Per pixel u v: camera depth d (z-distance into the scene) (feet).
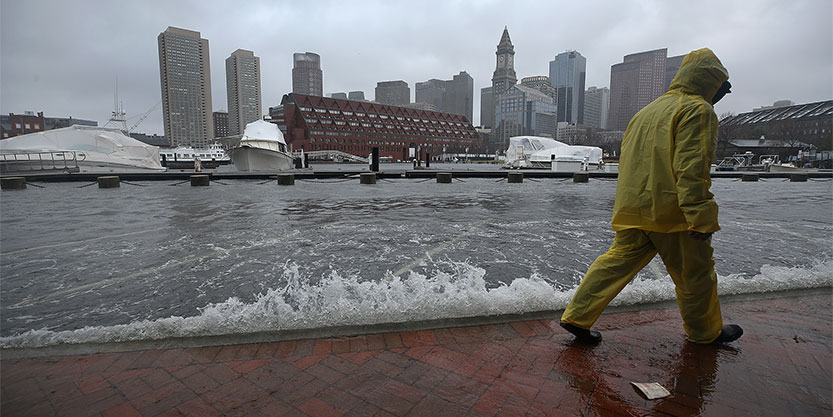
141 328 8.55
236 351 7.74
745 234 20.35
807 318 9.26
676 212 6.88
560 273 13.39
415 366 7.20
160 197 39.65
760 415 5.82
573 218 25.22
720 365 7.22
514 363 7.29
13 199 38.50
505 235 19.63
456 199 37.29
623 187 7.55
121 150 115.03
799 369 7.06
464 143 489.26
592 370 7.06
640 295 10.34
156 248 16.81
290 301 10.48
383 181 68.90
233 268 13.83
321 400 6.20
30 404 6.09
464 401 6.17
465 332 8.55
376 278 12.72
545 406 6.04
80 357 7.55
